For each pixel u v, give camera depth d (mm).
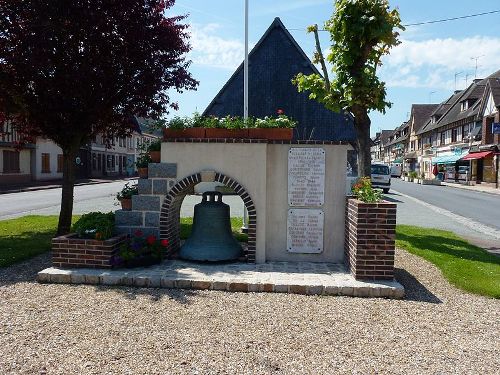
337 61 9352
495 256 8531
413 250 8875
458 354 4086
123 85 8641
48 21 7695
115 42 8406
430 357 4008
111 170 53844
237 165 7078
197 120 7383
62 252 6516
